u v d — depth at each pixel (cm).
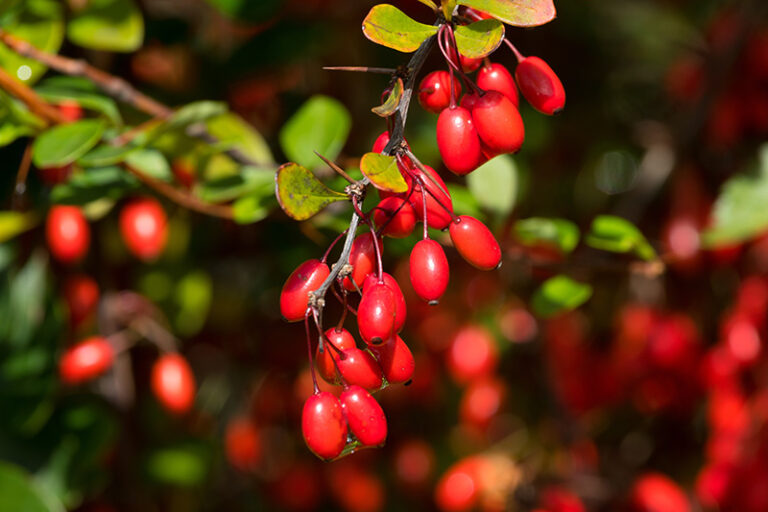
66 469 42
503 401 50
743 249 50
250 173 38
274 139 46
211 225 48
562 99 31
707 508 49
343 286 31
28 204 40
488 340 49
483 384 50
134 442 46
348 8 50
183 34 46
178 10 49
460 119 31
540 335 51
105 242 45
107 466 45
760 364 49
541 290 40
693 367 50
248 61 45
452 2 31
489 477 49
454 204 38
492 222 39
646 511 47
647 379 51
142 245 40
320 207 30
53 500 39
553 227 39
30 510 38
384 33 31
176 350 46
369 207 37
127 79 43
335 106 39
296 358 51
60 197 37
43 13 37
